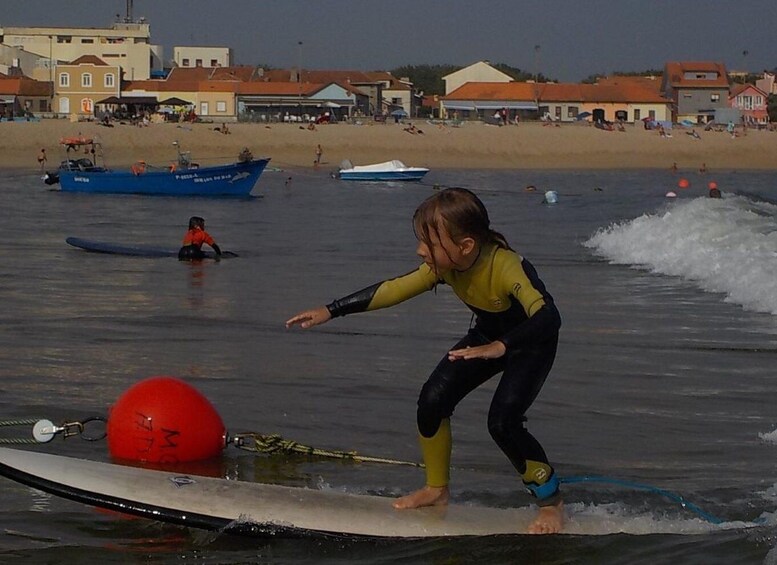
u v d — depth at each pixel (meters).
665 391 9.48
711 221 21.95
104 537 5.85
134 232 28.39
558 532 5.74
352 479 6.95
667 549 5.54
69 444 7.66
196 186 45.34
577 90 112.75
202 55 140.12
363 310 5.73
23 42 127.44
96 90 103.38
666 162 84.62
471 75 127.50
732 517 6.19
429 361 10.72
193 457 7.29
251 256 21.88
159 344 11.58
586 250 22.88
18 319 13.22
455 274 5.52
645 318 13.50
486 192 50.72
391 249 23.73
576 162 83.50
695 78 123.00
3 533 5.89
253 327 12.76
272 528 5.66
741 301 14.81
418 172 60.25
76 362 10.54
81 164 49.56
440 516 5.88
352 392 9.38
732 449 7.66
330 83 108.00
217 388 9.50
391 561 5.44
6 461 5.89
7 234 27.02
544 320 5.24
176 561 5.52
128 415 7.26
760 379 9.96
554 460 7.39
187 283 17.22
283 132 80.50
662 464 7.30
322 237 27.05
